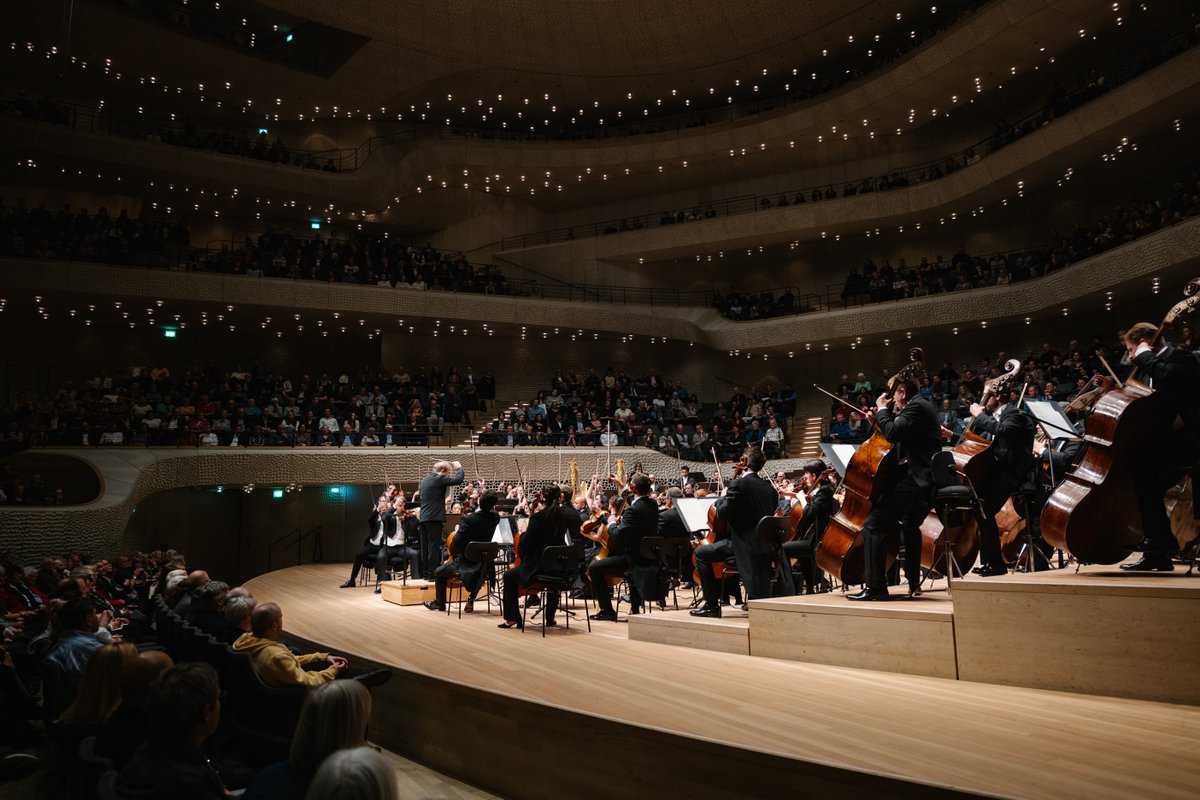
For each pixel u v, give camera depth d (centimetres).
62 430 1780
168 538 2064
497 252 2878
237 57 2322
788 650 601
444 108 2722
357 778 199
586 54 2525
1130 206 2153
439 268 2500
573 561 796
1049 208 2330
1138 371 495
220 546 2211
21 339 2225
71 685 516
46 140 2075
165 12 2316
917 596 596
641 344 2830
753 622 628
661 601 834
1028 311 2081
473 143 2652
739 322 2617
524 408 2352
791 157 2680
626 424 2339
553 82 2620
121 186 2339
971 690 476
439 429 2211
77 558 1117
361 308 2266
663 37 2473
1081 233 1995
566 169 2723
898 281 2414
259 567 2261
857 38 2409
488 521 975
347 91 2517
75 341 2294
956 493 542
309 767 268
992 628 491
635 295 2877
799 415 2698
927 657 521
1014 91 2295
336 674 489
